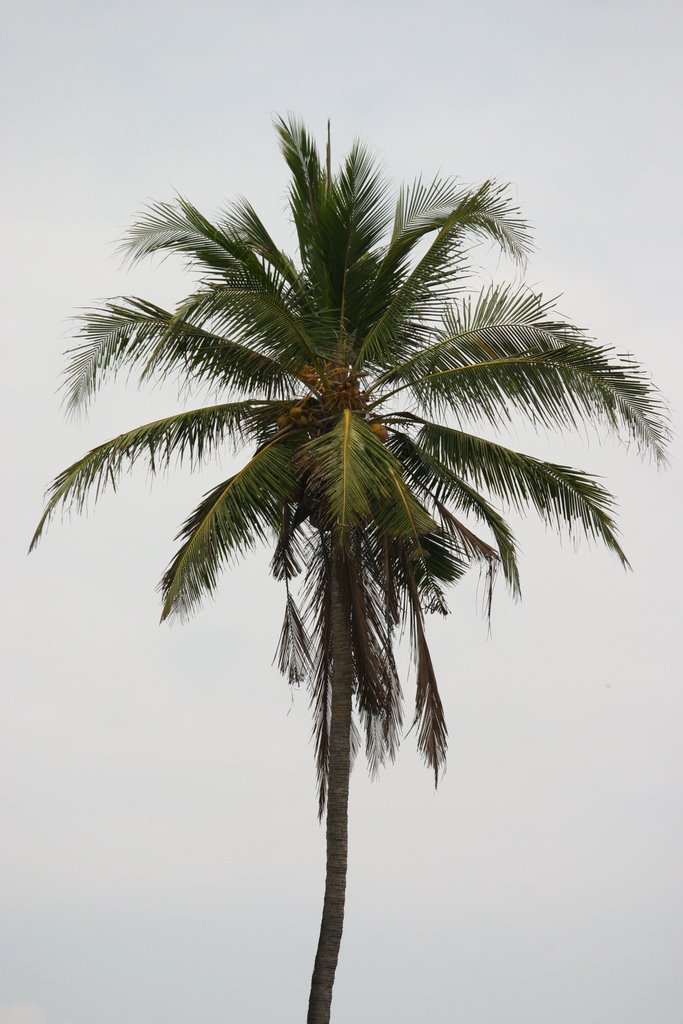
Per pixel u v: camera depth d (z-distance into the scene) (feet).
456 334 71.61
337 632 71.82
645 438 68.95
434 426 72.84
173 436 70.54
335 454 64.39
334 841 69.67
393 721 72.08
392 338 72.02
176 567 67.31
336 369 71.36
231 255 68.18
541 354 69.36
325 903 69.10
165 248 67.87
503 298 71.10
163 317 69.72
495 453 71.51
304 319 71.05
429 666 70.85
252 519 68.23
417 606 71.46
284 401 72.23
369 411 72.08
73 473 69.31
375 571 71.82
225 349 70.85
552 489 70.90
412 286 71.05
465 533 71.77
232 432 71.77
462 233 69.72
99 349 69.41
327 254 72.54
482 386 70.79
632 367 68.03
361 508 62.54
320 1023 67.31
